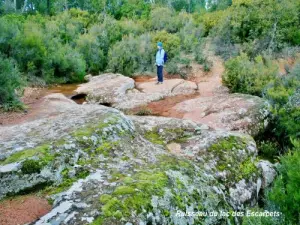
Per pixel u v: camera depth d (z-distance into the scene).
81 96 11.23
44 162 3.44
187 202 3.31
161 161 3.97
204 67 13.89
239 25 14.62
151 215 2.91
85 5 33.12
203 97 9.65
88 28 19.80
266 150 6.56
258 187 4.63
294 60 12.48
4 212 2.89
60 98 9.59
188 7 35.81
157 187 3.23
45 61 12.70
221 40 15.33
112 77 13.05
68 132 4.21
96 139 4.09
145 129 5.46
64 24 19.58
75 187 3.19
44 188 3.28
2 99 7.88
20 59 11.95
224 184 4.25
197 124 5.79
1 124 6.55
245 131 6.99
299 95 7.62
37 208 2.93
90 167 3.58
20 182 3.26
